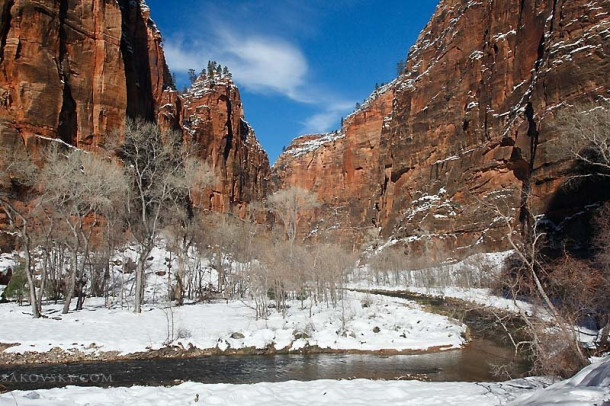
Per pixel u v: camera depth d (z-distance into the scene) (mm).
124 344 23875
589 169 50031
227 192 106688
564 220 52156
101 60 62875
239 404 13039
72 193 33000
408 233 98375
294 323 30203
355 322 31703
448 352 25734
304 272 44250
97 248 46156
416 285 74812
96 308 35125
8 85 53031
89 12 63375
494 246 73188
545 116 60438
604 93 53094
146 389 14375
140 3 87875
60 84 56625
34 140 52312
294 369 21625
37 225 40656
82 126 59750
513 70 82875
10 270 43094
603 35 55562
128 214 36969
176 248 45844
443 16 120688
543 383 15172
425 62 121625
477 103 92125
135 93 73500
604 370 9188
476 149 88312
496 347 27062
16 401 11633
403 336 28891
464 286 61750
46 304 36406
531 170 64125
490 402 12734
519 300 38562
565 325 15570
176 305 39438
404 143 115125
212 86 111500
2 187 43250
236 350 25094
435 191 98250
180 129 92188
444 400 13289
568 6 62500
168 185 37094
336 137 183625
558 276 17875
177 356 23844
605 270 20672
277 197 71000
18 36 54219
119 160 56938
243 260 52656
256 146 135750
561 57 60938
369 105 163000
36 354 22094
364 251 115438
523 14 81938
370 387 15516
